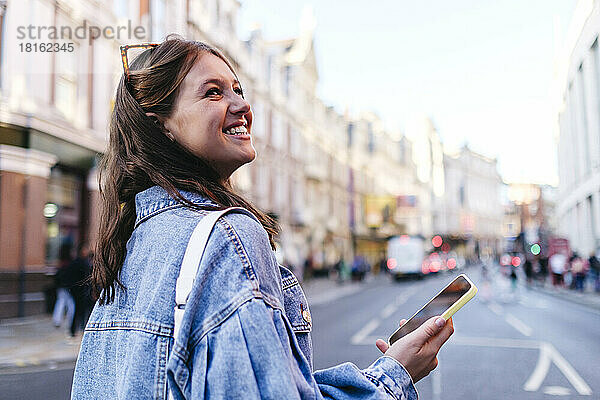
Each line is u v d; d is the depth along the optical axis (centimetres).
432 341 103
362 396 88
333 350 949
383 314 1591
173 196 94
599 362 854
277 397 72
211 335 76
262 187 2988
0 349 905
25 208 1280
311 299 2175
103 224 102
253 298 77
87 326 98
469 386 686
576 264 2542
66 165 1438
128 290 92
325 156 4284
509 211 9250
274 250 106
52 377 724
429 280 3891
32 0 1303
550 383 706
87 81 1499
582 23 3009
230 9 2480
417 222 7444
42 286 1339
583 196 3206
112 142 107
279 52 3881
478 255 10062
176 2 1830
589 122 2898
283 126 3375
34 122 1293
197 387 75
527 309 1781
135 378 83
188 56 104
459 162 9994
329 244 4238
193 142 101
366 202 5025
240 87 112
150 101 102
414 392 96
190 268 82
